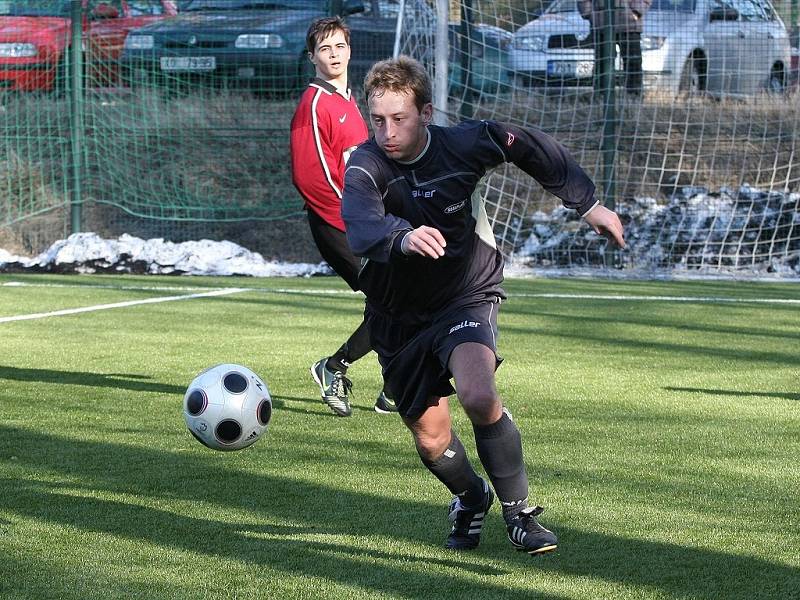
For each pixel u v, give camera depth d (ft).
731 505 27.27
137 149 93.71
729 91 91.25
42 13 92.53
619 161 92.07
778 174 94.58
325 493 28.17
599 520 25.99
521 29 88.38
